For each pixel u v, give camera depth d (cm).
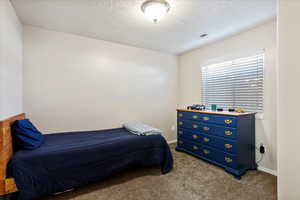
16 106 189
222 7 180
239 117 212
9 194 141
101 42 284
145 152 221
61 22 217
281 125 113
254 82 240
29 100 225
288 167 110
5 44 153
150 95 347
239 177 206
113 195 174
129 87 318
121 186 192
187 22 217
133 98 323
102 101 286
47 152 159
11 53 172
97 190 183
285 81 111
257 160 235
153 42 298
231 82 274
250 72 245
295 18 106
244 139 219
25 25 222
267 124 223
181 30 243
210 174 220
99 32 251
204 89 328
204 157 262
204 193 176
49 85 239
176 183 197
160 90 363
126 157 205
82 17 204
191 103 358
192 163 257
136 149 214
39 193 149
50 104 240
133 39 283
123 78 310
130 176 217
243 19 209
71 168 168
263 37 225
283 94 112
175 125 390
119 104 306
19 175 140
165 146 236
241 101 259
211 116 248
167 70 373
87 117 271
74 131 259
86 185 193
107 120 292
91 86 274
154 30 244
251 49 240
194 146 282
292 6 107
